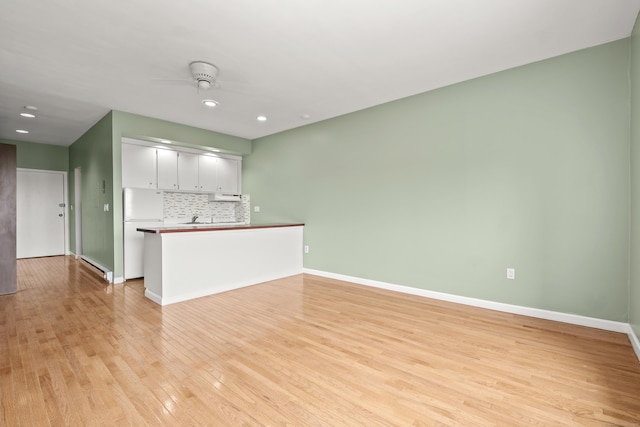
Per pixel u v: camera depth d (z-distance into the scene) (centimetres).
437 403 171
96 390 182
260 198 596
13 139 625
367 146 429
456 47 271
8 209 389
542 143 295
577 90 277
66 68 307
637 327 230
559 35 253
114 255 441
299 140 522
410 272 388
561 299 288
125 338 255
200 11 220
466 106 340
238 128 534
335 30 245
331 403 171
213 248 389
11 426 152
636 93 234
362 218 436
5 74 320
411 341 249
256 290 405
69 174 700
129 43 262
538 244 298
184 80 337
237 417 159
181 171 535
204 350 234
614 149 262
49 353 228
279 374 200
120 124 441
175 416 159
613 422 154
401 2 212
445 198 356
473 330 270
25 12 219
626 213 257
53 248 689
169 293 347
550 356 222
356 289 409
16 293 390
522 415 160
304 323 288
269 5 214
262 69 312
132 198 459
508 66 307
